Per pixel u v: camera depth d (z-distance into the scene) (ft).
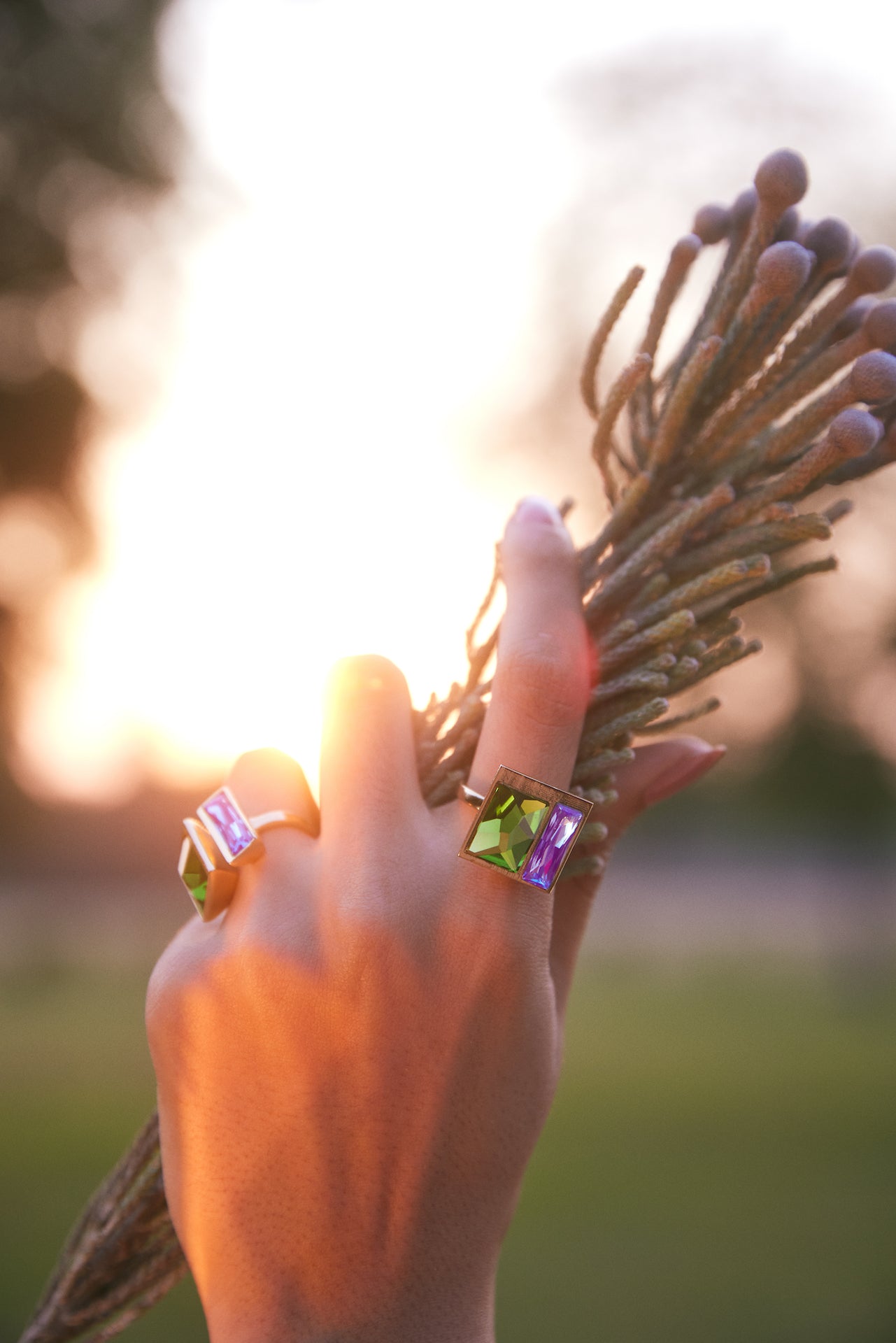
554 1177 18.30
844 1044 33.50
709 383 2.86
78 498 32.83
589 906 2.90
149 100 28.68
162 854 79.25
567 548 2.63
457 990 2.33
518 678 2.44
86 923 68.03
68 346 30.60
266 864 2.55
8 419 31.01
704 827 51.85
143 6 27.32
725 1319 12.52
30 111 27.53
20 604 34.63
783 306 2.73
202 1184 2.37
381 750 2.52
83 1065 27.91
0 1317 12.12
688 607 2.86
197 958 2.49
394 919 2.33
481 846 2.35
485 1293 2.34
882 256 2.62
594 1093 25.29
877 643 37.70
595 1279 13.84
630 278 2.84
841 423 2.49
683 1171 18.74
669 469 2.91
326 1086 2.32
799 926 72.69
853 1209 16.74
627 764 2.96
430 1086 2.31
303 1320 2.27
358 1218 2.28
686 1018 39.70
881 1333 11.96
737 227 2.92
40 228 28.71
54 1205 16.42
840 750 42.80
